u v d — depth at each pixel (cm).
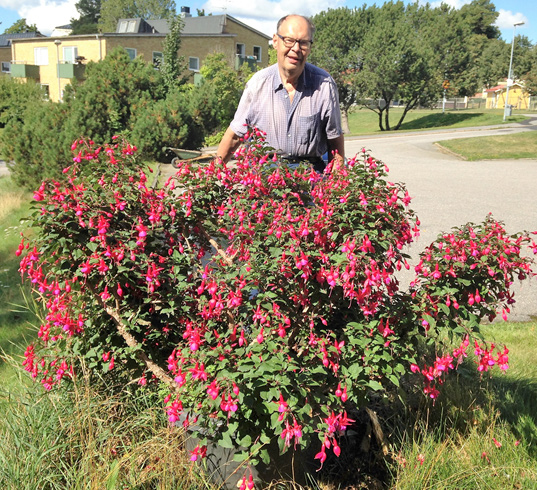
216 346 244
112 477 240
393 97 4722
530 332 494
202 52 3853
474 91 5825
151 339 293
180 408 231
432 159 2144
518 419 332
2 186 1700
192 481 254
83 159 285
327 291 253
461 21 5700
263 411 227
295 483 258
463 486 273
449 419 325
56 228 254
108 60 1944
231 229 274
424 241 835
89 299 293
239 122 354
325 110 339
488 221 275
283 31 316
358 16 4619
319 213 239
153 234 276
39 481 245
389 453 296
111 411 295
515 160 2131
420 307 254
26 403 297
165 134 1842
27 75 4050
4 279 721
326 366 238
